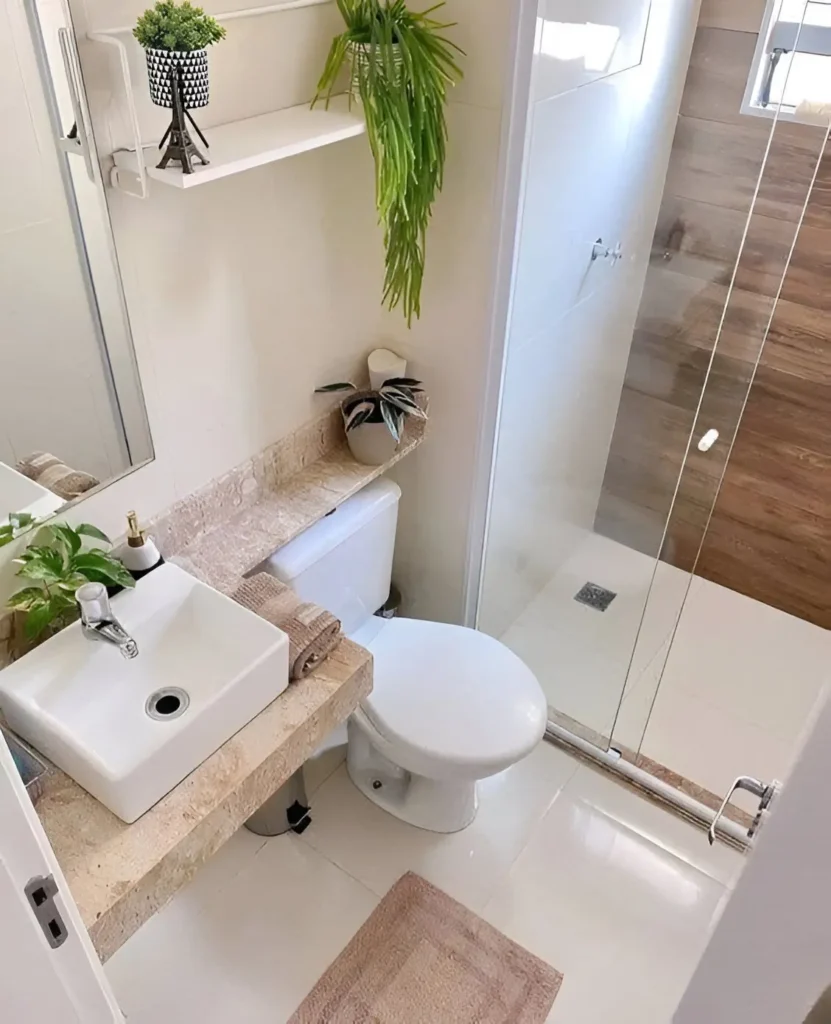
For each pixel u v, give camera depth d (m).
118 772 1.28
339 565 2.03
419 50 1.55
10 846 0.77
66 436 1.47
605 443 2.84
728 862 2.17
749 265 2.41
